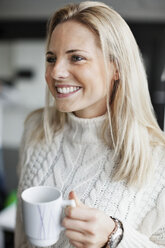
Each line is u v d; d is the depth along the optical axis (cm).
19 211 95
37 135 96
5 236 152
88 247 60
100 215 60
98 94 76
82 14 72
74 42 72
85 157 84
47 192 61
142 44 262
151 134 85
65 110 77
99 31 71
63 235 78
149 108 83
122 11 257
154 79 262
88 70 72
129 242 66
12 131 352
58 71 72
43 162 89
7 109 350
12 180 239
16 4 282
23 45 322
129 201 77
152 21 259
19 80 342
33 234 56
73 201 58
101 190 78
